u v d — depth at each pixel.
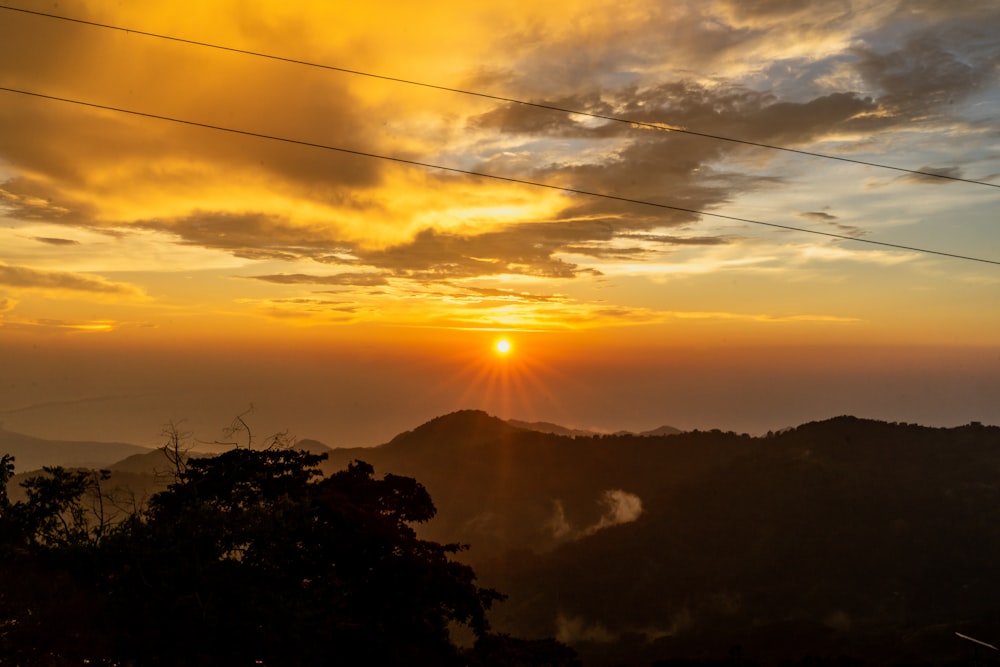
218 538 15.91
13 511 16.72
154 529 15.31
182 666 13.48
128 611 13.80
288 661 15.15
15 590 13.53
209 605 14.27
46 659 12.45
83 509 17.41
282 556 17.84
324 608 17.72
